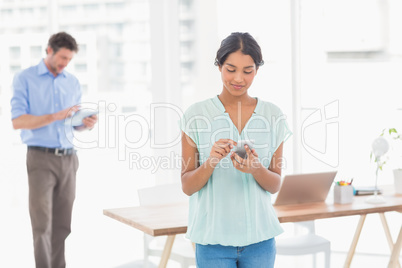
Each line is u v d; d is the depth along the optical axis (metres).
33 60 4.62
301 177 2.86
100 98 4.61
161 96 4.54
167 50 4.52
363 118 4.25
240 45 1.77
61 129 3.54
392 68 4.19
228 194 1.86
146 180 4.66
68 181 3.66
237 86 1.81
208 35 4.42
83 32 4.59
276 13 4.26
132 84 4.61
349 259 3.58
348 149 4.30
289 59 4.26
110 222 4.76
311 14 4.25
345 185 2.97
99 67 4.60
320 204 2.94
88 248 4.51
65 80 3.73
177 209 2.81
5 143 4.79
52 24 4.59
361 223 3.51
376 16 4.17
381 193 3.26
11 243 4.58
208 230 1.86
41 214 3.54
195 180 1.82
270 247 1.90
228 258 1.86
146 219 2.56
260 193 1.90
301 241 3.28
